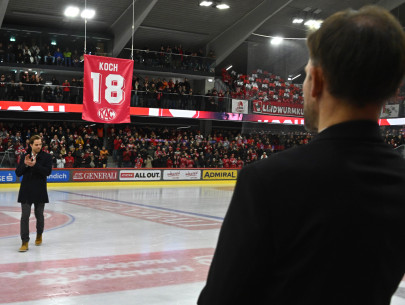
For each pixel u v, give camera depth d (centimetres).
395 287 113
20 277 615
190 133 3136
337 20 111
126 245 852
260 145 3011
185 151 2761
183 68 3123
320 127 119
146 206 1515
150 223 1136
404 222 109
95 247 830
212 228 1068
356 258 103
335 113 114
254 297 110
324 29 113
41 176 805
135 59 2972
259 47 3216
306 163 108
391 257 108
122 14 2803
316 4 3020
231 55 3494
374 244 104
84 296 536
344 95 110
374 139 114
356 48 105
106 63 1652
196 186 2534
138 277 623
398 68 108
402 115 2903
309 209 103
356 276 103
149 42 3281
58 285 579
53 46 2861
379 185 108
